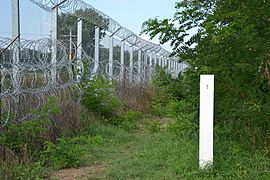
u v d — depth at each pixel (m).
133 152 7.53
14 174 5.54
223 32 5.39
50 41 8.49
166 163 6.27
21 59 7.51
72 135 8.45
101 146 8.14
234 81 5.68
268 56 5.06
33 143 6.98
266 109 5.33
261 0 5.19
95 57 13.46
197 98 6.61
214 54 5.88
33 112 7.05
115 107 11.58
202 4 6.30
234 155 5.89
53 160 6.51
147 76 19.39
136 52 20.08
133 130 10.87
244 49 5.46
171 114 8.23
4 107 6.75
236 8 5.66
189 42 6.29
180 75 7.20
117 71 14.98
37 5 9.16
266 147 5.80
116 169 6.18
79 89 10.38
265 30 5.30
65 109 8.83
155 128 10.26
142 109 14.30
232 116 5.82
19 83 6.94
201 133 5.69
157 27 6.25
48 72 8.26
